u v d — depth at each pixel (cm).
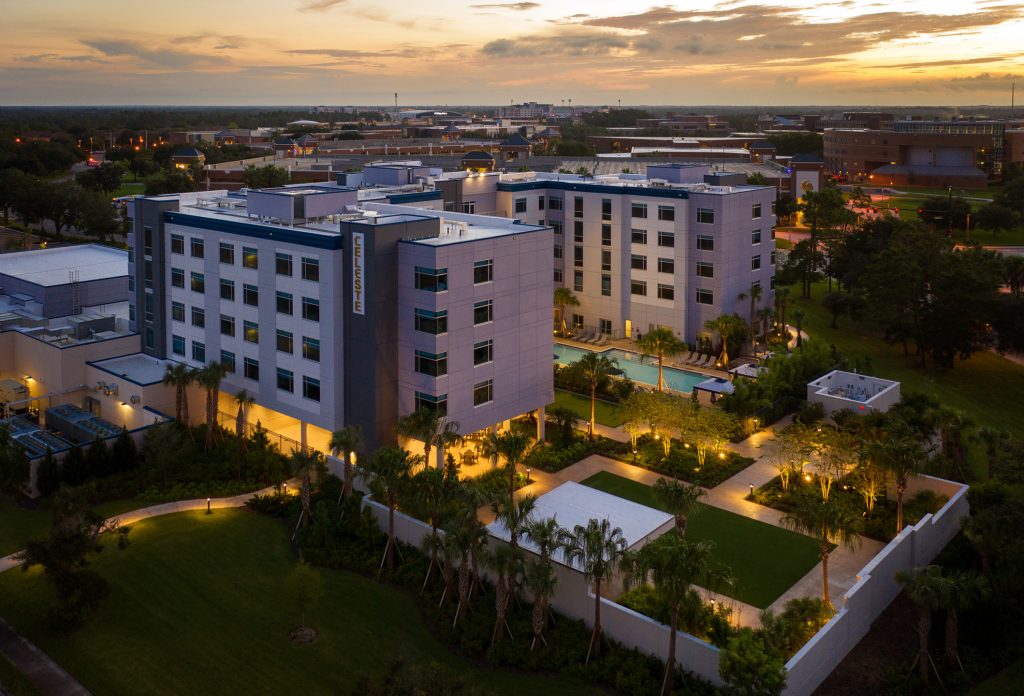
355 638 4866
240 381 7738
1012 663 4647
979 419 8581
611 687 4466
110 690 4394
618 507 5725
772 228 11012
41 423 8162
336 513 6075
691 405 7394
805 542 5931
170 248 8175
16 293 9919
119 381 7800
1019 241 19250
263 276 7300
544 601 4825
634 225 10906
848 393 8262
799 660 4244
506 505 4866
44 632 4866
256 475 6856
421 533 5631
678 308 10688
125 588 5309
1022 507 5269
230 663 4631
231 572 5525
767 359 9188
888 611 5156
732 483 6888
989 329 10881
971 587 4469
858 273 13150
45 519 6206
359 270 6656
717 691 4203
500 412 7200
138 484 6650
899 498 5806
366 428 6888
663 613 4619
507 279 7044
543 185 11688
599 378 7825
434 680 3941
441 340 6594
